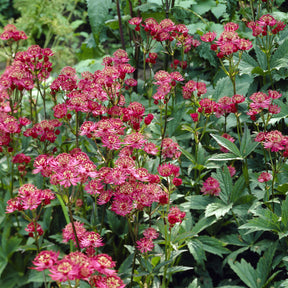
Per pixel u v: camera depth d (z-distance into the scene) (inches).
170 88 92.1
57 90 97.5
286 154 80.7
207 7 149.1
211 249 86.7
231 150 91.3
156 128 110.7
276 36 120.1
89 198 98.6
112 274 56.4
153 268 72.3
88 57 194.4
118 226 92.0
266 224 82.0
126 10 146.6
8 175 101.6
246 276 81.7
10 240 92.1
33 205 68.9
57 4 251.4
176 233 80.1
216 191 93.5
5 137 91.5
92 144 102.4
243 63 114.3
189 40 114.3
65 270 51.4
